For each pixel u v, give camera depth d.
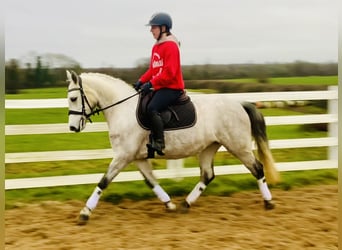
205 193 7.14
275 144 7.76
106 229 5.54
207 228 5.59
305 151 10.68
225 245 4.98
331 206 6.49
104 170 8.32
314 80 26.28
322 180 7.91
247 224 5.74
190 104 6.00
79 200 6.74
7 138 11.98
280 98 7.71
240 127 6.17
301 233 5.44
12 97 18.03
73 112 5.79
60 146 10.92
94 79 5.91
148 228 5.57
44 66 21.09
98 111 5.96
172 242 5.05
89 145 11.05
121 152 5.83
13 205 6.41
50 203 6.50
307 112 15.57
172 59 5.70
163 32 5.83
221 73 27.08
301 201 6.77
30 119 14.30
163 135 5.79
